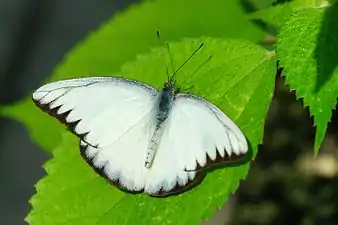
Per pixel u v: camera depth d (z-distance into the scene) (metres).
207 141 0.37
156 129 0.38
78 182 0.38
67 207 0.38
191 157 0.37
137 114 0.38
